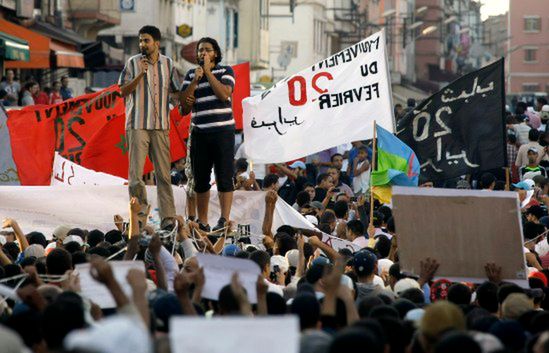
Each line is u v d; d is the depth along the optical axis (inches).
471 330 671.1
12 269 855.1
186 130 1309.1
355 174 1707.7
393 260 1090.7
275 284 906.7
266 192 1214.9
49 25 3065.9
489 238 856.9
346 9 6712.6
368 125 1364.4
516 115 2113.7
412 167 1316.4
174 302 668.1
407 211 857.5
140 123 1039.0
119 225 1170.0
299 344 586.6
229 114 1088.2
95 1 3432.6
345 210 1363.2
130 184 1043.9
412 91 7460.6
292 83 1364.4
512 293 761.6
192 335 481.7
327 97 1364.4
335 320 652.7
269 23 6166.3
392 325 625.3
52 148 1327.5
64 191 1200.2
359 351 523.5
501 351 571.2
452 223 856.9
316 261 925.8
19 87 2335.1
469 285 960.9
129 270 626.8
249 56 5462.6
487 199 853.8
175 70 1056.8
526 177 1670.8
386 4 7869.1
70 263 845.8
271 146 1368.1
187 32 4402.1
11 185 1323.8
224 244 1079.6
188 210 1111.0
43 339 618.2
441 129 1396.4
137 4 3986.2
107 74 3257.9
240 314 638.5
